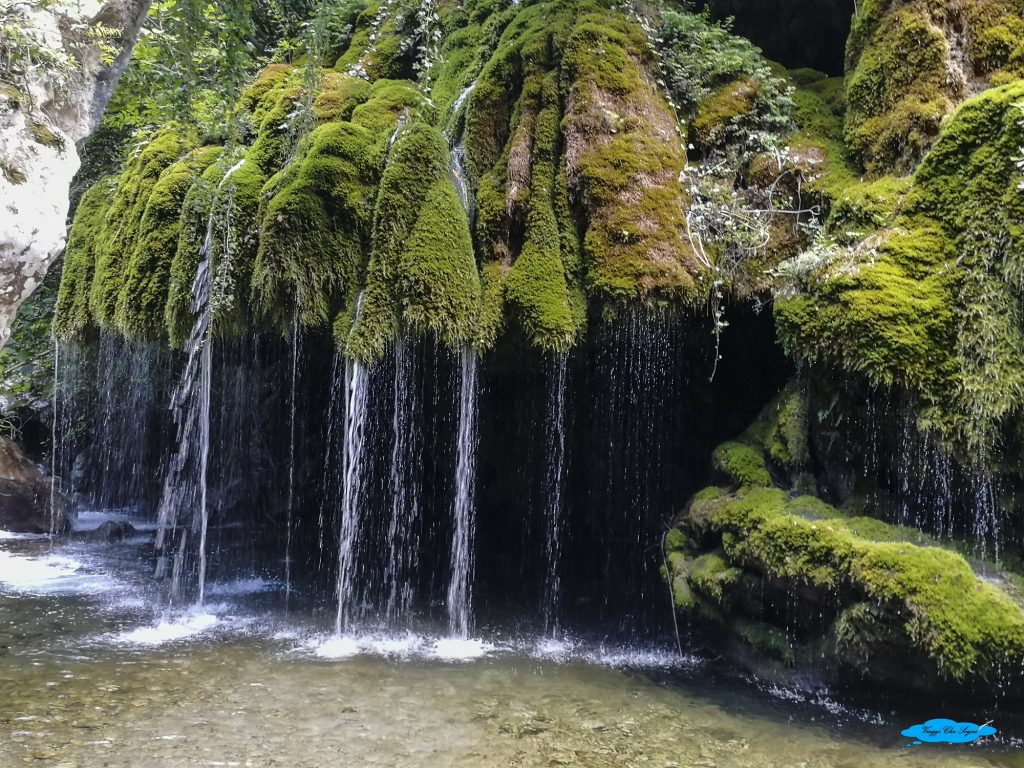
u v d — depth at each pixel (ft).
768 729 13.44
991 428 13.34
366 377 20.44
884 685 13.82
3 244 18.20
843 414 15.34
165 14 23.81
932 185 14.94
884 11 17.84
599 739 12.98
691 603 16.65
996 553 13.66
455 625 20.88
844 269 14.90
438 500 26.35
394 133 19.51
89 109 22.71
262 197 19.15
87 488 41.06
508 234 17.95
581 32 18.65
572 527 24.44
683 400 21.02
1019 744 12.66
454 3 26.50
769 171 18.04
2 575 26.89
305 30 27.50
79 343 25.62
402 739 12.80
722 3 23.21
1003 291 13.57
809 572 13.82
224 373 29.45
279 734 12.91
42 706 14.03
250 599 23.86
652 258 16.31
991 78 16.07
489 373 21.86
